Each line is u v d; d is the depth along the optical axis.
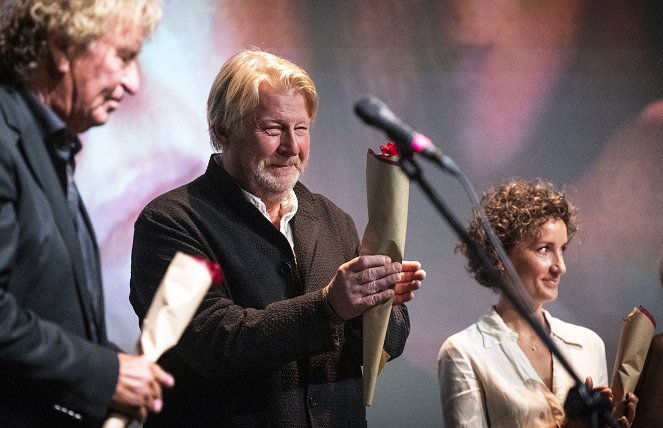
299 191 3.83
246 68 3.60
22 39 2.63
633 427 3.72
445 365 3.73
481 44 9.82
